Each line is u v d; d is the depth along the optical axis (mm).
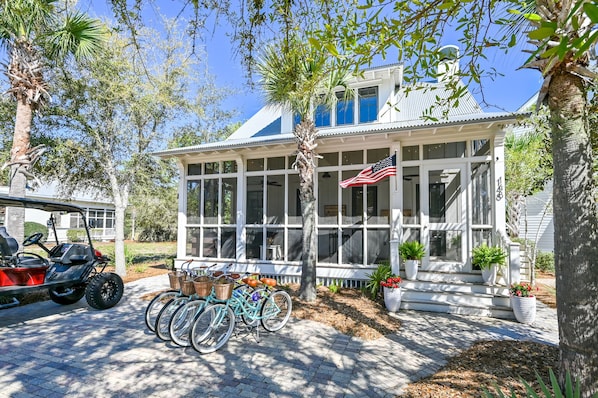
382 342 4496
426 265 7016
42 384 3299
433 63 2188
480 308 5773
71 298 6562
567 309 2650
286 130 10656
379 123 9430
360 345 4391
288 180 8625
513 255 5789
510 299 5648
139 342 4461
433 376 3445
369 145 7789
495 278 6203
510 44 1735
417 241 7180
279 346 4355
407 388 3213
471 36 2326
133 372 3576
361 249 7816
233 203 9203
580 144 2588
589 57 2488
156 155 9453
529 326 5188
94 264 6566
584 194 2568
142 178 10461
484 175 6922
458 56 2385
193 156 9477
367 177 6918
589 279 2543
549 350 4051
